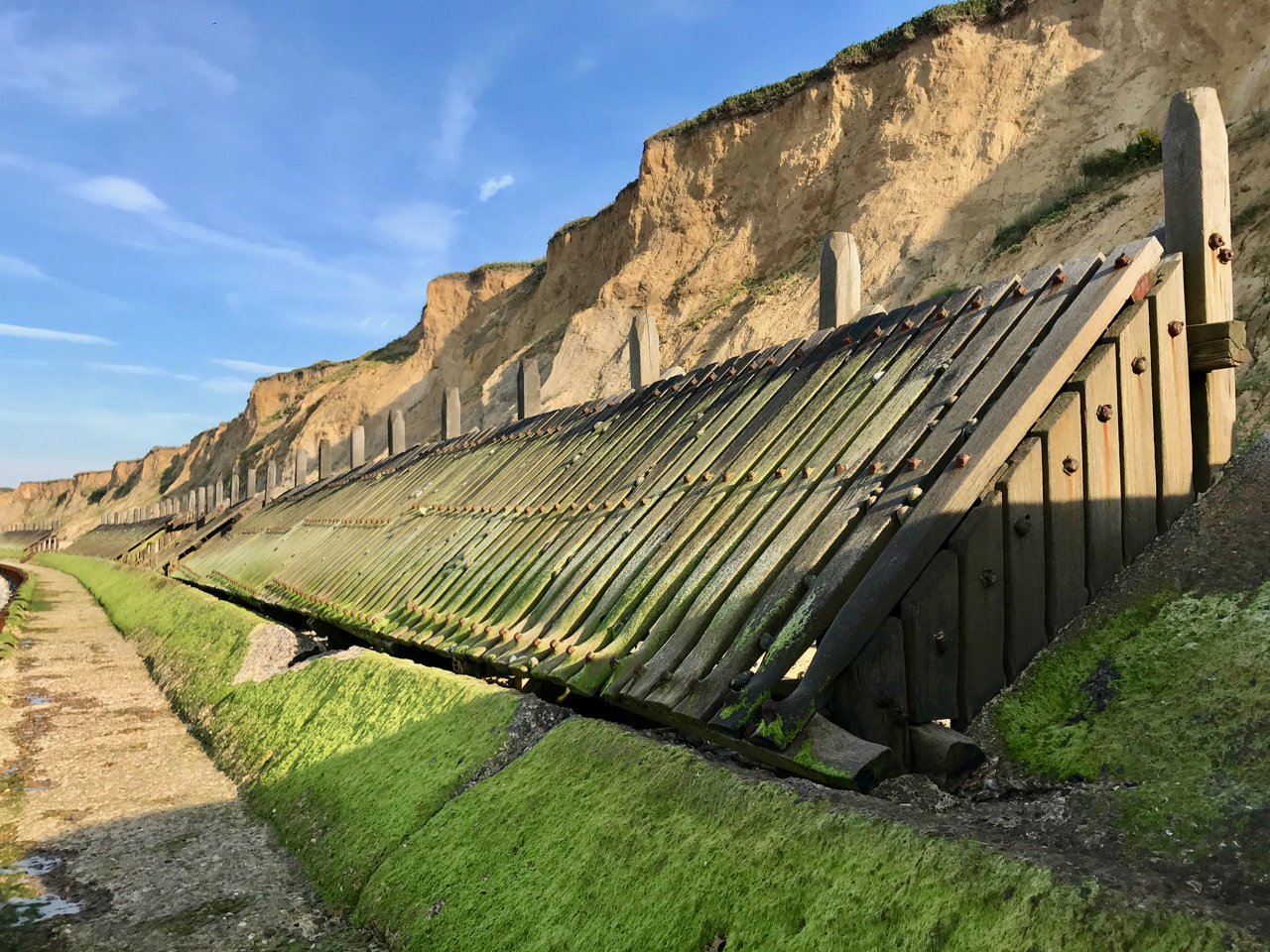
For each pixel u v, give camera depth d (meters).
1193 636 3.80
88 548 58.56
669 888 3.09
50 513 124.00
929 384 5.20
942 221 21.84
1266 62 17.47
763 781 3.21
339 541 13.79
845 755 3.57
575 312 32.06
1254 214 13.34
